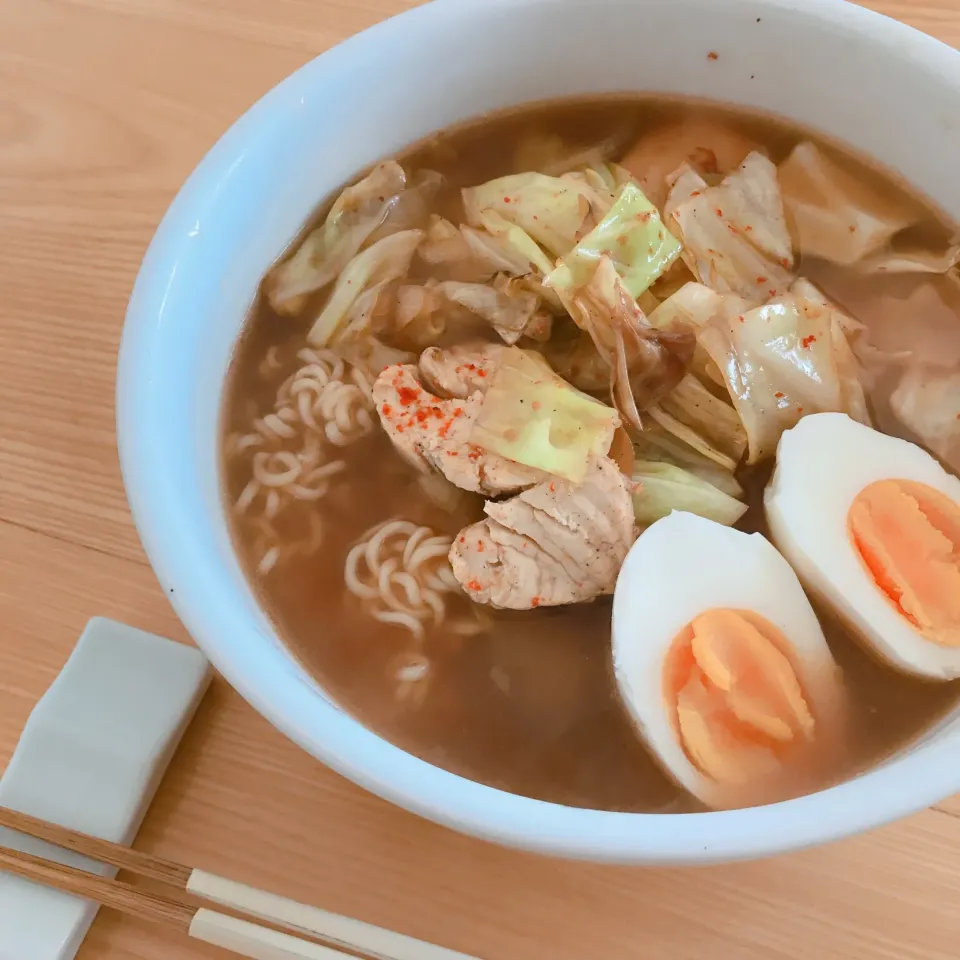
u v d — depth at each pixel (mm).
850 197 263
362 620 237
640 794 207
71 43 316
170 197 291
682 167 268
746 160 269
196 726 228
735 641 217
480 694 226
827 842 170
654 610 218
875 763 208
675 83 271
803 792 205
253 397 253
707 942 210
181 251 224
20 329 275
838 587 221
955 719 200
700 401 244
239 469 244
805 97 263
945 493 231
